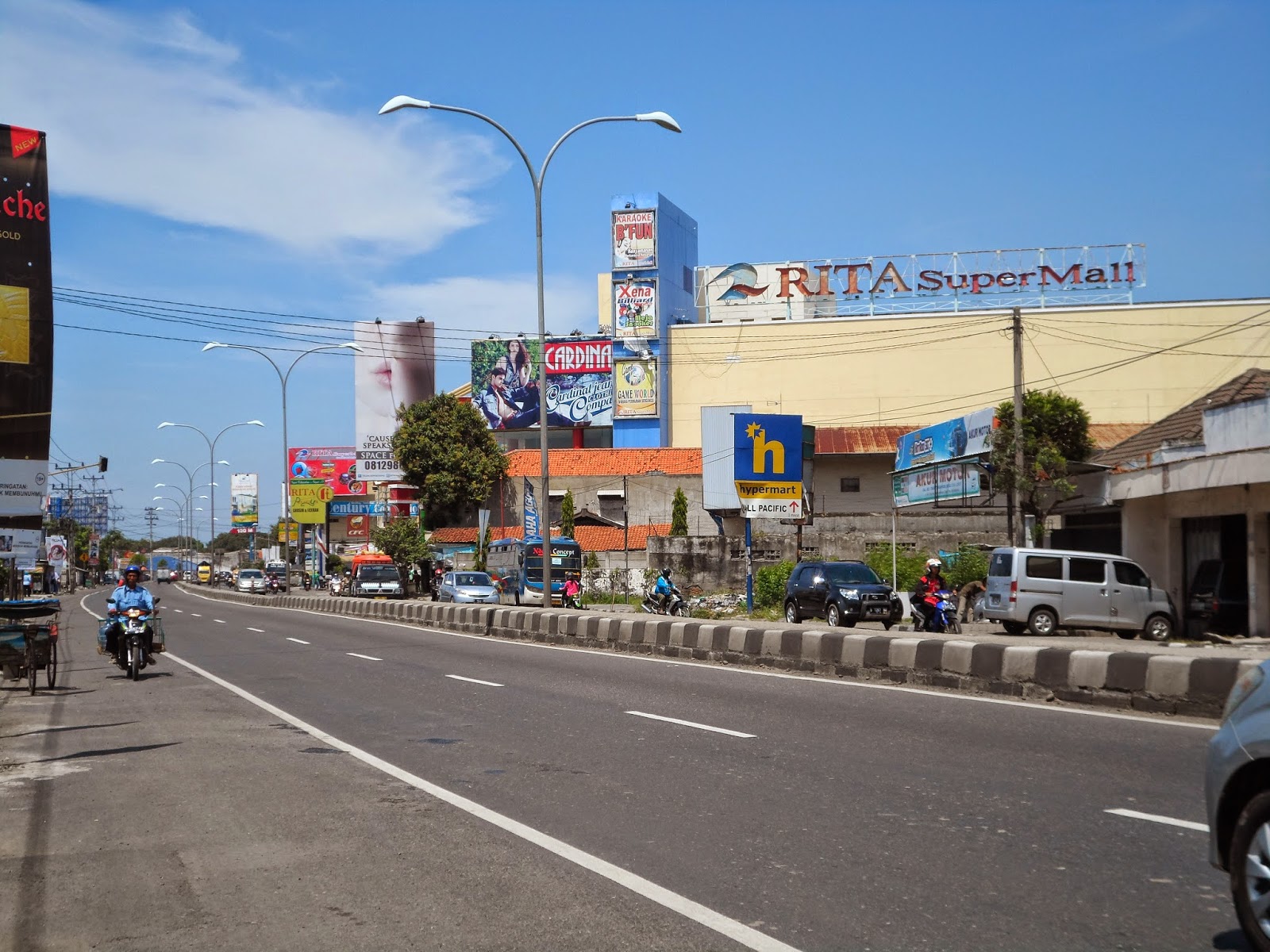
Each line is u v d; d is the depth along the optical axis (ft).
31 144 65.31
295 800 27.91
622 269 230.07
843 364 222.28
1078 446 148.15
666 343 230.48
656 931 17.39
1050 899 18.47
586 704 45.42
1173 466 79.66
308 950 16.94
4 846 23.88
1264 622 75.66
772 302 232.12
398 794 28.30
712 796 27.07
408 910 18.76
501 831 24.08
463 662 67.15
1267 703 15.67
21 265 64.54
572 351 231.09
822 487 201.87
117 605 64.13
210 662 71.00
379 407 251.19
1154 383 208.23
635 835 23.43
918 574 123.24
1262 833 15.08
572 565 160.15
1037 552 84.48
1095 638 83.46
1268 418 71.20
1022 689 43.37
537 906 18.79
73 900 19.83
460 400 233.96
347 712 44.91
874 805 25.53
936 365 217.97
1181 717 37.32
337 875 20.99
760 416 121.49
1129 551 91.76
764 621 103.96
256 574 289.53
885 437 200.75
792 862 21.09
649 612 115.44
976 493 112.37
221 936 17.65
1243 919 15.30
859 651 52.29
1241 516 81.92
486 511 202.28
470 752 34.35
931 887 19.25
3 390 63.87
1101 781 27.43
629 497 201.16
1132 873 19.79
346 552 311.68
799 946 16.53
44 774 32.91
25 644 55.26
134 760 34.73
